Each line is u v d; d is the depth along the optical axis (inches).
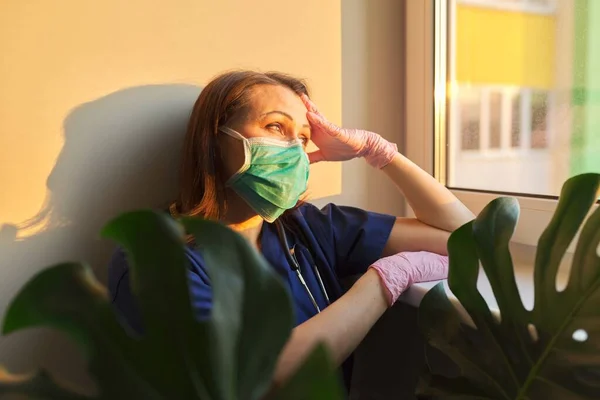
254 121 39.3
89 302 18.2
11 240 38.9
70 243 40.9
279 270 42.1
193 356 18.4
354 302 36.5
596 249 25.0
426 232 46.5
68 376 41.1
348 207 49.3
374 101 54.5
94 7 40.2
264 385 18.4
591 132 50.4
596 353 24.7
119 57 41.4
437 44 52.6
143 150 43.1
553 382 25.9
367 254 46.2
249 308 18.7
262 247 42.9
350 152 47.0
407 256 41.6
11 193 38.7
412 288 40.2
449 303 30.3
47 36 38.8
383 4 53.9
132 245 18.1
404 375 46.5
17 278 39.3
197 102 41.1
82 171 40.9
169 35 43.2
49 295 17.9
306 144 44.1
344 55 52.0
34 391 17.9
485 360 28.2
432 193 47.2
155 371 18.5
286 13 48.3
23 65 38.3
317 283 43.7
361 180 54.5
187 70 44.3
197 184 40.8
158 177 43.9
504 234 27.3
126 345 18.3
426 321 30.4
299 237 45.6
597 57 50.5
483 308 28.2
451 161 55.5
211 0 44.6
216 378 18.4
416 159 55.2
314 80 50.4
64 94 39.8
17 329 17.7
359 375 50.0
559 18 52.4
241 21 46.1
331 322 34.3
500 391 27.7
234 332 18.6
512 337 27.2
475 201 51.9
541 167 52.5
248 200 40.4
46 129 39.4
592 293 25.0
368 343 49.9
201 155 40.0
